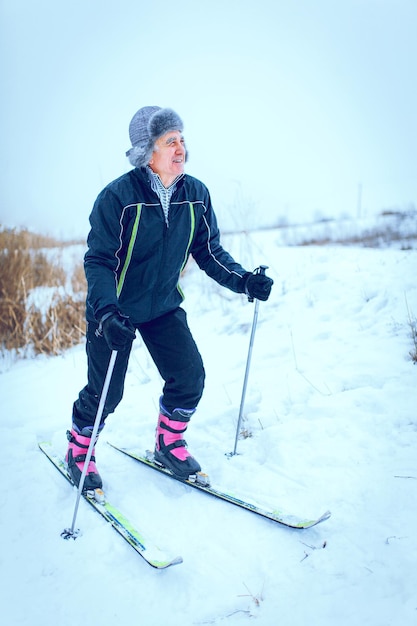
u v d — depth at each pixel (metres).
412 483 2.80
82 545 2.64
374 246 7.72
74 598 2.32
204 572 2.40
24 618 2.24
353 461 3.06
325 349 4.52
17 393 4.73
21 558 2.59
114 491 3.07
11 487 3.20
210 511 2.82
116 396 2.96
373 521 2.58
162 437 3.15
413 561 2.29
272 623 2.11
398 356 4.18
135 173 2.74
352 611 2.11
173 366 2.97
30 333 5.87
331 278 5.96
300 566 2.37
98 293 2.59
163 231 2.77
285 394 3.92
